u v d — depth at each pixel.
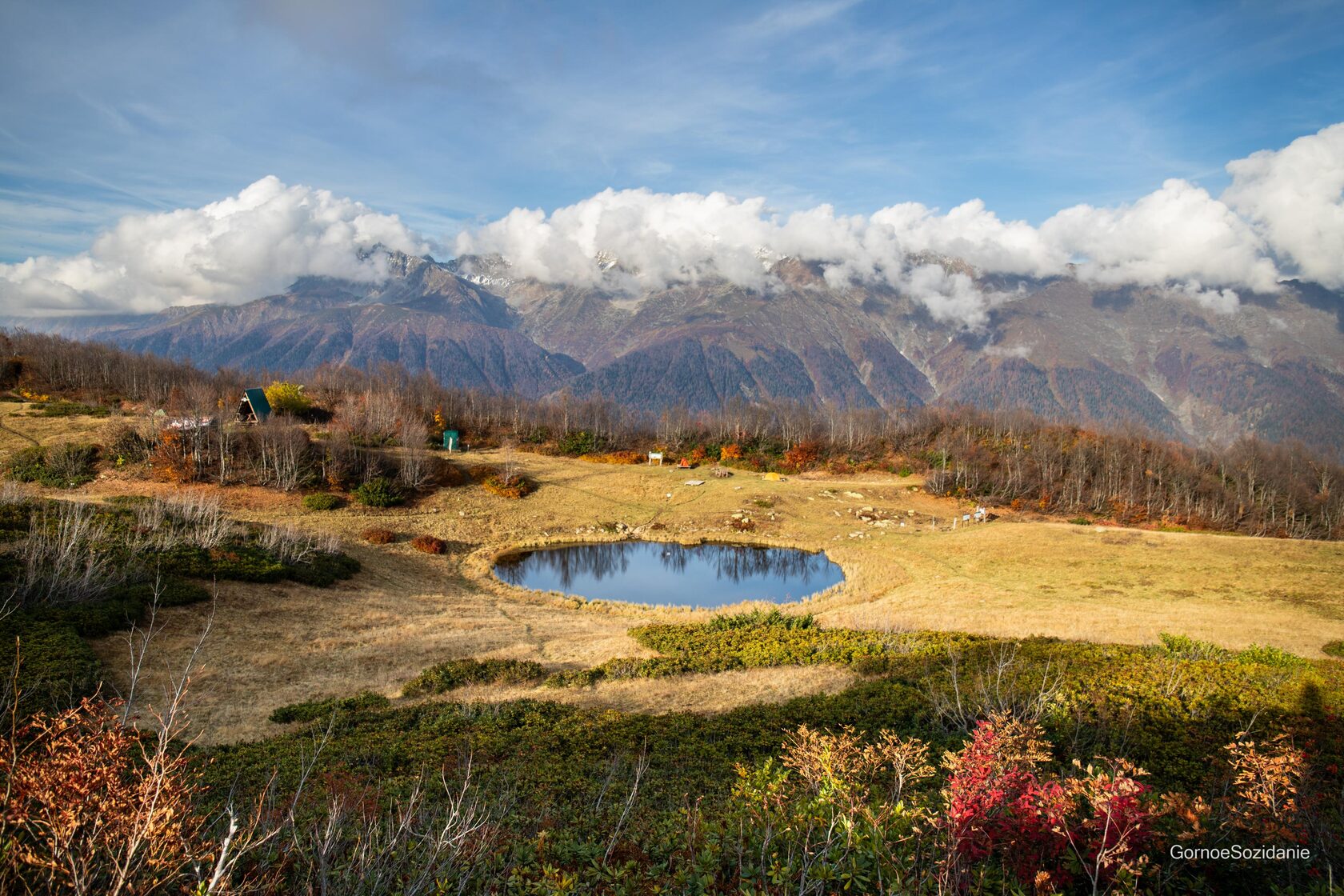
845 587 46.91
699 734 18.38
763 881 7.02
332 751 16.52
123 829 5.28
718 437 103.94
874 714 19.27
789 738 17.30
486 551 54.88
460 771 14.36
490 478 72.00
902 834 7.93
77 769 5.27
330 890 6.82
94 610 24.28
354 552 46.00
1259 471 91.25
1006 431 106.44
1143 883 7.82
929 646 27.59
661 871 8.33
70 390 90.12
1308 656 28.72
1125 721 16.84
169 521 36.44
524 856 8.74
